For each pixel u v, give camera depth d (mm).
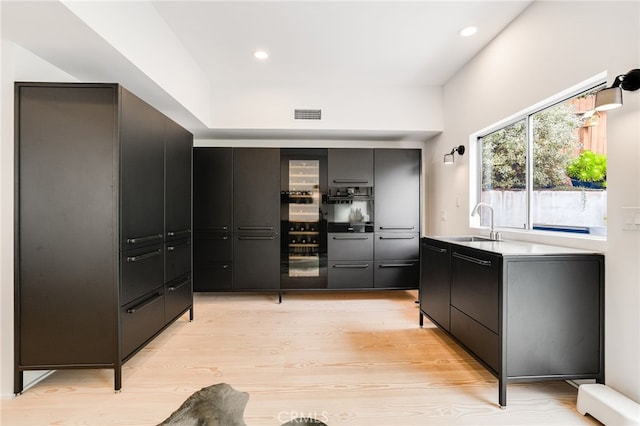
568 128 2189
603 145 1931
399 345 2551
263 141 4336
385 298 3947
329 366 2199
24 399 1808
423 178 4496
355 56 3121
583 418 1654
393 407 1740
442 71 3477
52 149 1848
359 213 3832
